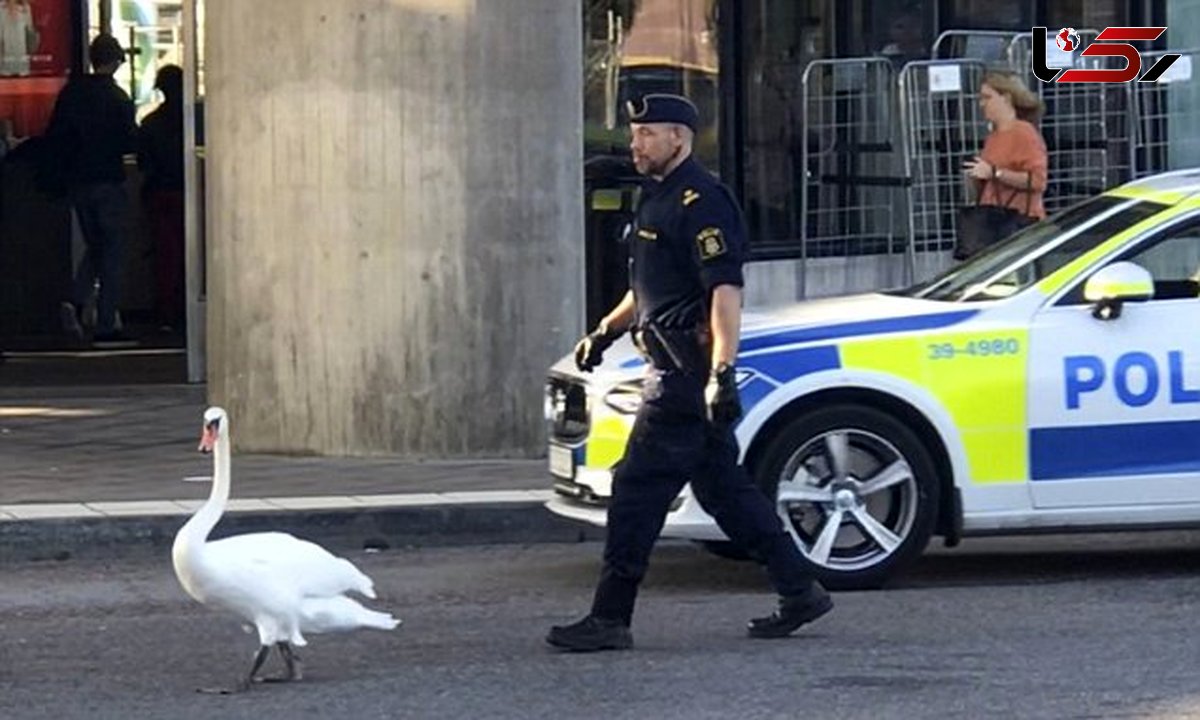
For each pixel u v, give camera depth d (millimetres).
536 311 13648
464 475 13133
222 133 13914
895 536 10547
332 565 8758
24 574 11391
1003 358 10539
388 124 13484
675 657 9273
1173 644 9469
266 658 9078
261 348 13828
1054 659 9180
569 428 10805
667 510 9383
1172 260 10781
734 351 9078
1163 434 10609
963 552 11984
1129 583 10984
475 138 13484
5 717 8367
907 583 10992
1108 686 8672
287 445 13836
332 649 9539
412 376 13594
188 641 9781
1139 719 8133
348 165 13539
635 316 9445
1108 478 10594
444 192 13500
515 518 12180
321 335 13695
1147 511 10633
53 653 9539
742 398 10344
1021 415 10539
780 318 10758
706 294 9180
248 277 13836
